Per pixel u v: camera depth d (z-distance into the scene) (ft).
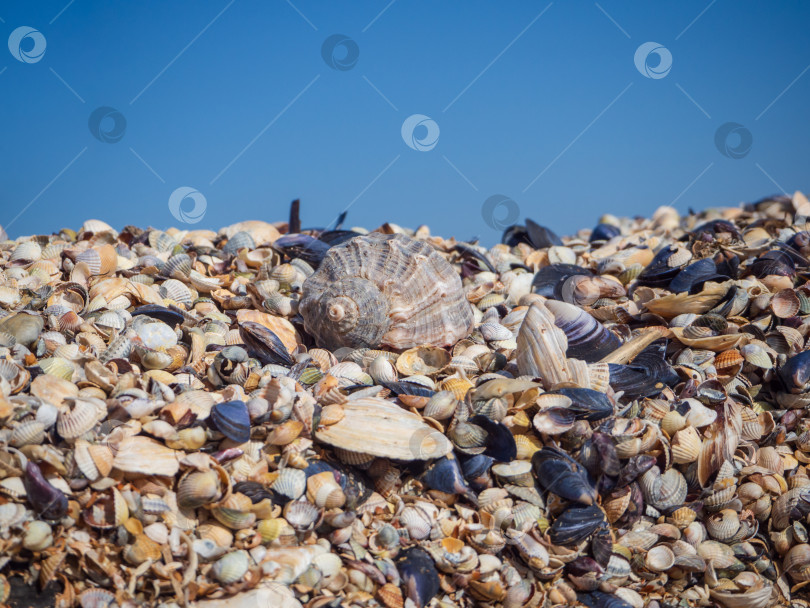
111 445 1.61
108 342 1.95
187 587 1.54
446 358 1.99
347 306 1.98
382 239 2.07
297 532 1.64
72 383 1.73
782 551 1.89
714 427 1.86
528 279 2.49
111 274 2.28
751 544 1.86
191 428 1.66
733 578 1.83
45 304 2.09
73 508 1.58
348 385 1.86
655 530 1.81
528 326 1.90
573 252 2.72
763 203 3.43
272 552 1.61
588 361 2.02
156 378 1.79
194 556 1.56
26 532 1.54
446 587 1.66
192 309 2.23
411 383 1.88
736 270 2.36
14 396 1.65
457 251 2.70
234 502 1.61
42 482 1.55
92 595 1.54
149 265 2.32
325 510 1.66
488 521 1.71
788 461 1.96
